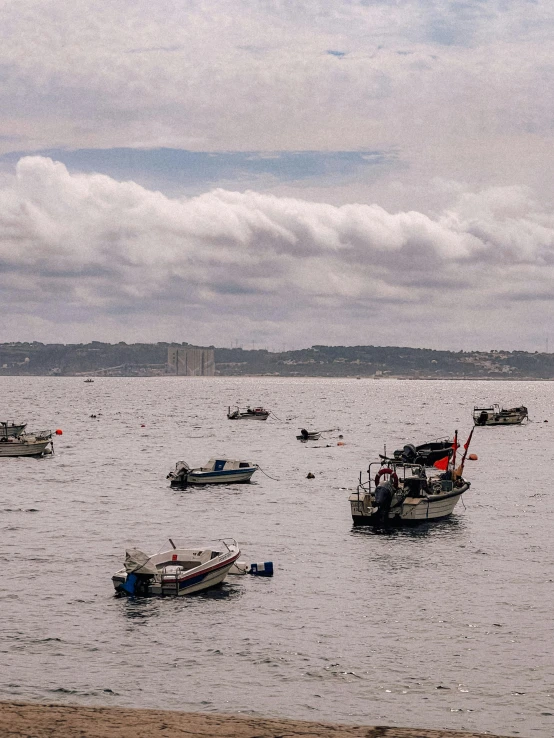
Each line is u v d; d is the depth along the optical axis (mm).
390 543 45594
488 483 71938
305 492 66625
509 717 23078
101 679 25562
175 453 101000
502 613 32188
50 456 95562
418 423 165750
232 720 10172
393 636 29578
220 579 36312
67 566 39844
